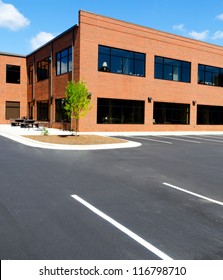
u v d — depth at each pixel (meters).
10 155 12.98
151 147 17.75
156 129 30.41
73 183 8.38
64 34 27.83
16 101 38.44
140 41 28.70
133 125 28.75
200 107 34.38
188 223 5.59
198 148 17.88
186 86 32.62
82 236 4.88
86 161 12.03
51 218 5.65
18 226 5.22
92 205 6.49
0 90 37.34
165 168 11.10
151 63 29.61
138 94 28.86
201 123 34.53
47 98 32.03
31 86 37.31
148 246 4.58
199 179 9.34
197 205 6.68
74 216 5.79
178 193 7.64
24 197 6.95
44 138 19.08
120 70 27.64
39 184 8.16
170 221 5.66
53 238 4.77
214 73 35.41
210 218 5.88
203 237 4.97
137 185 8.37
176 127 32.06
